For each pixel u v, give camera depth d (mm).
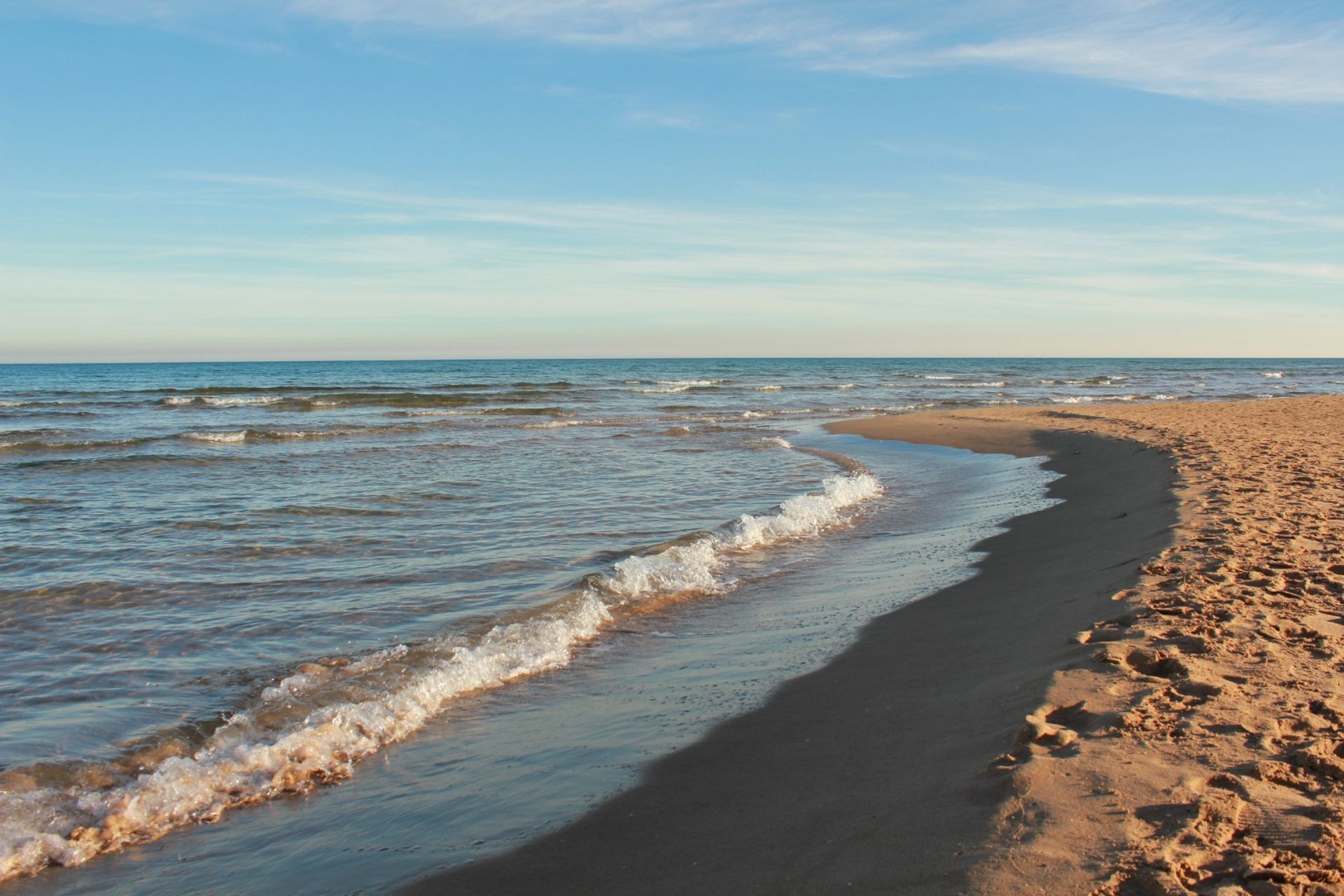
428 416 33031
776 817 3691
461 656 6145
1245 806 3102
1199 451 14625
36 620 7188
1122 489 12078
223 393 50125
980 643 5918
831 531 11031
